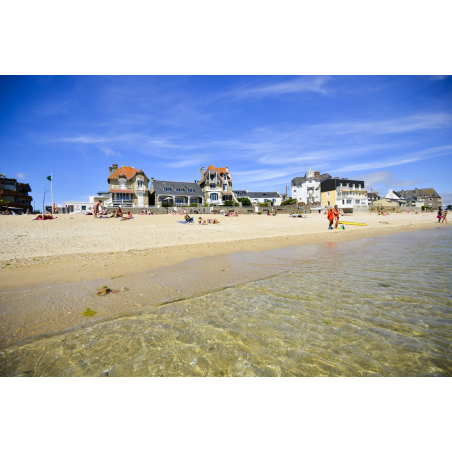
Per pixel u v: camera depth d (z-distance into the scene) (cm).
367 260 886
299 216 4000
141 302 493
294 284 600
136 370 291
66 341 351
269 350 326
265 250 1114
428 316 418
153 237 1493
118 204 5441
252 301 491
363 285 587
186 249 1125
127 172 5834
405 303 474
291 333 366
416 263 829
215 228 2058
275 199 9131
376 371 286
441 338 349
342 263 838
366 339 349
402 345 333
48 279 661
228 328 382
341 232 1962
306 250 1117
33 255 952
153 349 330
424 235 1777
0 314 440
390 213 6303
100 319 419
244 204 6091
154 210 4112
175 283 618
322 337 355
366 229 2223
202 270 749
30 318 424
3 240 1262
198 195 6444
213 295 528
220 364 300
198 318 418
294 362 303
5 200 5247
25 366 299
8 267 776
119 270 753
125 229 1828
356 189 7856
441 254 1002
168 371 289
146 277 675
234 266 800
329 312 437
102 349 331
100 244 1224
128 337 360
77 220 2269
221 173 6794
